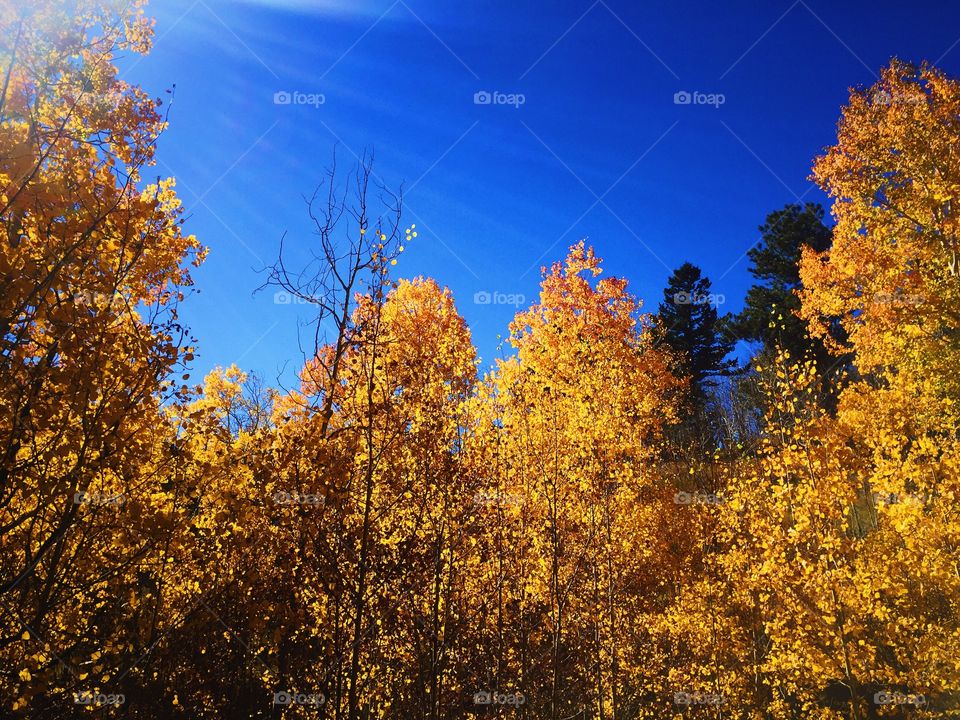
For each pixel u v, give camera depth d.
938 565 11.38
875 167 16.11
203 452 7.26
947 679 11.27
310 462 7.55
